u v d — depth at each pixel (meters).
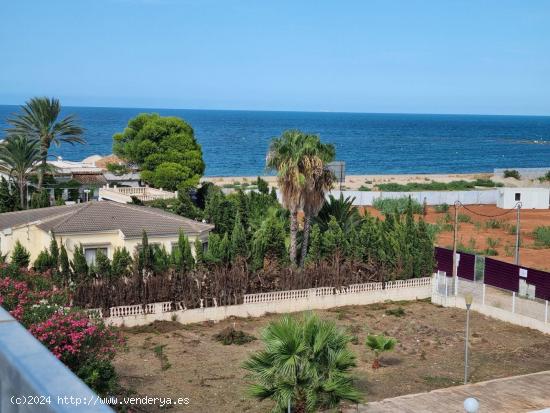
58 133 58.66
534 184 92.38
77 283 27.70
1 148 51.06
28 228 33.31
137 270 28.72
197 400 19.77
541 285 30.75
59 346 15.36
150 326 27.98
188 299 29.14
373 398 20.36
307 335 14.97
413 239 35.38
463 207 71.88
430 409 19.02
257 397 15.20
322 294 32.19
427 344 26.59
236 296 30.14
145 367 22.94
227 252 32.06
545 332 28.62
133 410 18.59
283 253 33.00
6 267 22.98
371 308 32.53
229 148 198.25
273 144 33.88
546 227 55.69
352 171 145.50
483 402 19.75
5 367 3.29
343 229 38.16
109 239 33.06
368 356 24.83
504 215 66.50
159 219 35.16
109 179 72.50
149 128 68.06
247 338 26.44
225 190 76.75
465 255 35.53
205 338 26.78
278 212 39.81
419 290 34.50
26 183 54.41
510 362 24.62
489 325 29.78
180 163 68.00
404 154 196.25
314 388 14.73
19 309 15.92
